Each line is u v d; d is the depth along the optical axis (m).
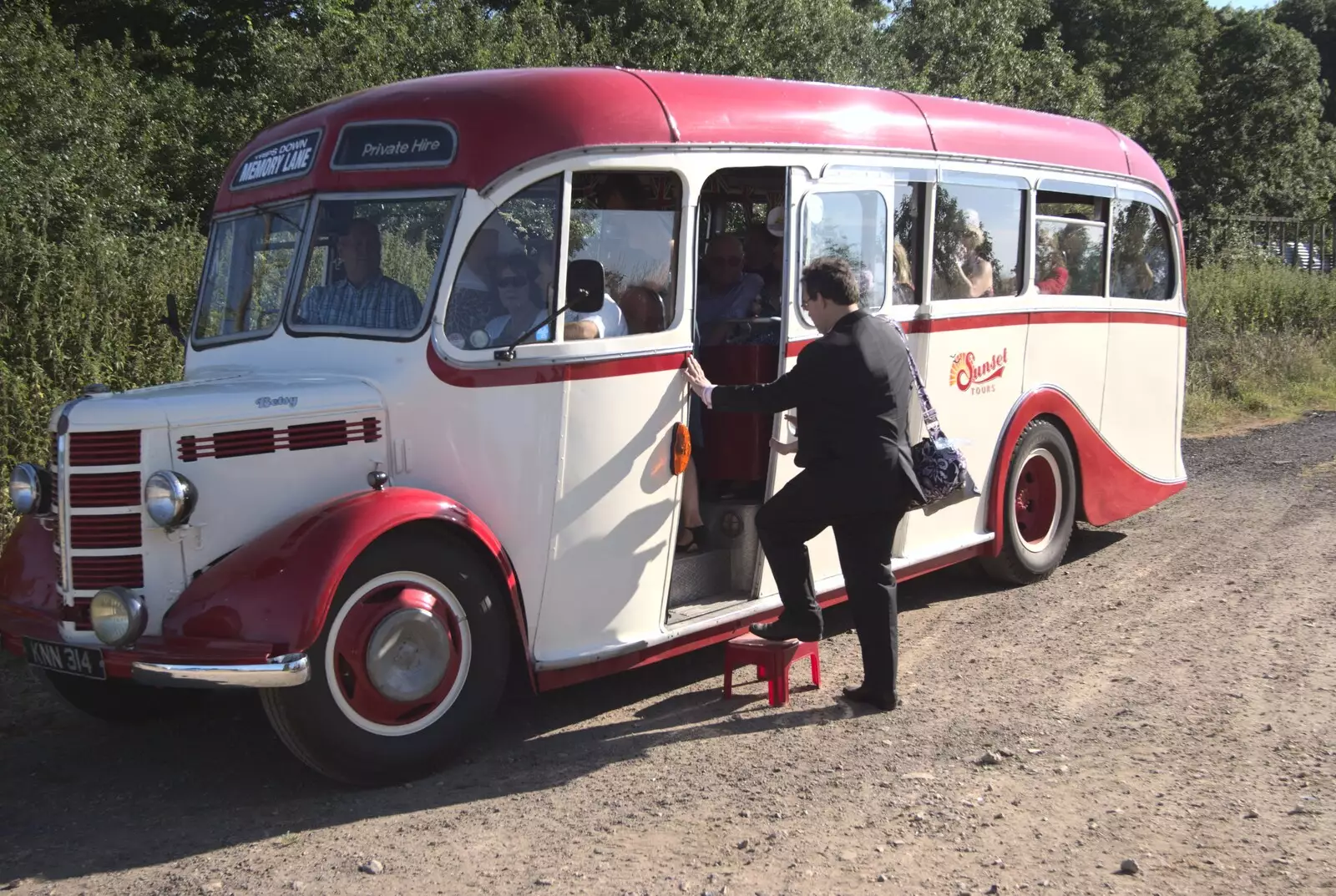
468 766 4.86
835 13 22.41
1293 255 31.39
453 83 5.19
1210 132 36.53
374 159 5.16
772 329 6.19
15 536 4.99
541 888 3.75
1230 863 3.79
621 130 5.14
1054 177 7.62
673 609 5.70
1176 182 36.56
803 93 6.07
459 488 4.84
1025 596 7.37
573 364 5.00
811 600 5.41
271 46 17.91
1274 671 5.71
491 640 4.83
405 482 4.83
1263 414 14.76
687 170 5.34
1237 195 36.22
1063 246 7.83
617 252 5.29
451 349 4.80
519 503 4.92
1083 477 8.05
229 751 5.14
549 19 18.39
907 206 6.54
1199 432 13.69
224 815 4.44
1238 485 10.55
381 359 4.89
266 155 5.67
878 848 3.96
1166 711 5.21
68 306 9.05
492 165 4.88
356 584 4.43
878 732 5.09
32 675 6.18
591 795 4.51
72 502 4.44
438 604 4.68
